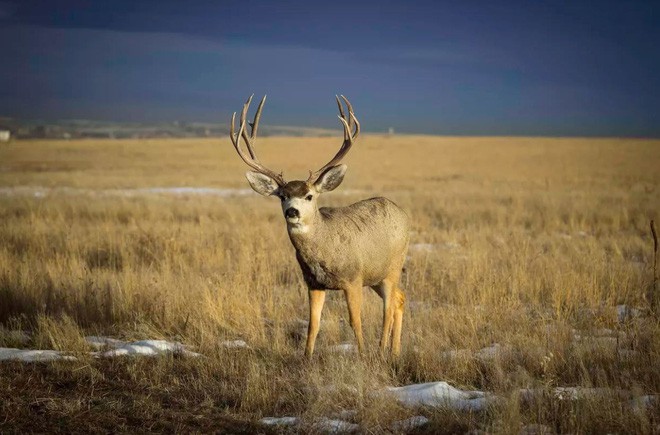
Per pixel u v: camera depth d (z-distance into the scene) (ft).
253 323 106.32
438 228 234.79
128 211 262.06
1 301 115.44
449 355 87.86
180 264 147.02
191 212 268.62
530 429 64.64
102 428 68.23
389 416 69.26
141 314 111.34
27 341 101.60
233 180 520.01
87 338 102.89
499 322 104.73
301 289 129.29
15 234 183.73
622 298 125.59
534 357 85.15
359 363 81.82
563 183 493.36
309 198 89.66
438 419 67.97
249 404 74.43
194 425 69.10
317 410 70.59
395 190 433.07
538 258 152.15
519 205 289.12
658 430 62.95
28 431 67.00
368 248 95.14
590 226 238.68
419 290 131.03
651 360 82.33
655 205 293.64
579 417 65.62
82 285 121.90
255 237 180.86
